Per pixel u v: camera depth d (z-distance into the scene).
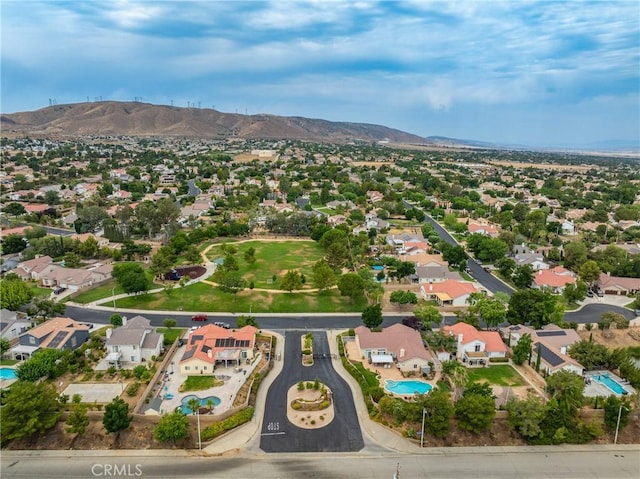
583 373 96.31
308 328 118.12
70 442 74.56
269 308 129.38
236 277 132.38
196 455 72.19
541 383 92.75
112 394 86.31
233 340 101.56
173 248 177.38
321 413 82.94
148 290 137.38
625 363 93.88
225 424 77.38
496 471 70.56
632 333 116.88
